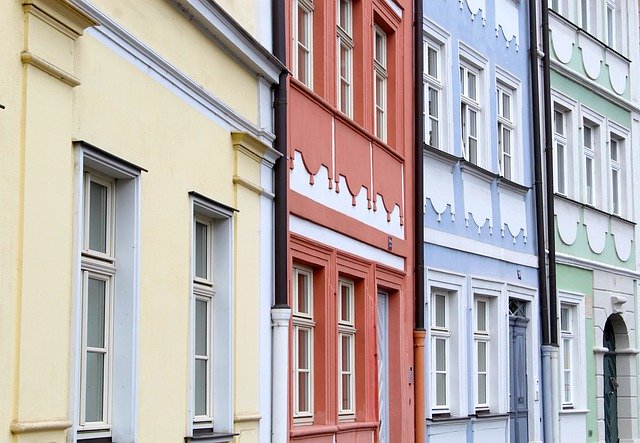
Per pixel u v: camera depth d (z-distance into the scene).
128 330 10.16
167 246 10.99
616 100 29.94
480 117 23.67
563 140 27.48
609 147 29.48
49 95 8.73
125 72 10.16
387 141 19.62
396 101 19.72
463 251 22.12
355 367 17.47
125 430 10.08
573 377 26.95
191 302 11.52
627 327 29.61
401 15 20.08
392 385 19.36
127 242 10.23
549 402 25.19
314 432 14.97
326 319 15.84
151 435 10.52
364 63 17.97
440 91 21.97
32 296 8.44
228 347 12.58
